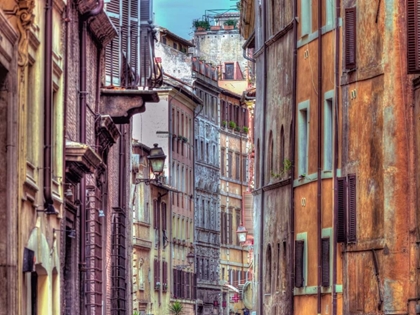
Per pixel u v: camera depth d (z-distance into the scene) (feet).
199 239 418.10
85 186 131.64
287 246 171.22
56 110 112.88
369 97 135.03
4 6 91.61
